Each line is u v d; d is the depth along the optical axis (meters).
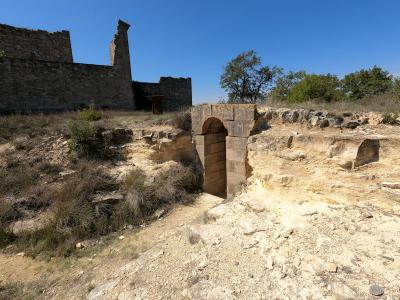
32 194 7.44
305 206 5.25
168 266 4.38
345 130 6.45
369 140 5.36
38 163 8.90
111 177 8.73
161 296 3.69
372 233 4.09
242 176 8.77
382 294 2.99
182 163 10.70
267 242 4.34
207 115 9.98
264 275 3.66
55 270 5.38
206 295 3.44
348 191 5.19
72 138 9.97
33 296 4.61
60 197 7.31
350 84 21.92
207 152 10.69
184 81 27.94
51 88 17.09
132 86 22.77
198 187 10.54
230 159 9.10
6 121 11.58
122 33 21.34
